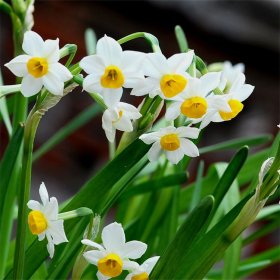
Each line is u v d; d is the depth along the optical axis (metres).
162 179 0.71
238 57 1.75
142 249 0.52
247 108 1.82
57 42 0.49
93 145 1.81
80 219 0.59
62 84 0.49
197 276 0.58
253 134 1.82
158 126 0.81
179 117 0.57
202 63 0.53
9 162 0.61
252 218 0.56
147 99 0.56
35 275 0.64
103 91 0.50
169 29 1.72
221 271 0.82
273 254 0.82
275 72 1.78
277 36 1.70
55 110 1.79
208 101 0.50
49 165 1.79
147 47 1.74
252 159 0.83
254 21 1.68
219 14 1.67
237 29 1.68
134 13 1.70
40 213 0.51
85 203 0.59
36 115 0.52
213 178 0.81
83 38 1.74
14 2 0.64
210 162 1.79
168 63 0.49
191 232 0.54
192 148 0.53
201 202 0.53
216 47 1.73
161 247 0.73
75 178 1.80
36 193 1.72
